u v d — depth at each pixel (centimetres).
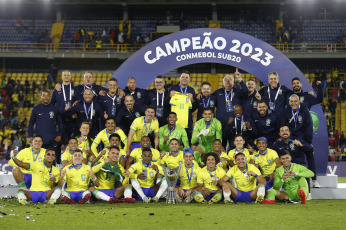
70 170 957
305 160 1080
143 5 3209
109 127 1074
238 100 1205
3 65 3072
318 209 826
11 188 1099
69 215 737
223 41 1305
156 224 646
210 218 702
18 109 2753
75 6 3294
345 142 2473
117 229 606
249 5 3225
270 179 1021
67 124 1177
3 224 641
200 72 3028
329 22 3238
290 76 1266
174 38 1317
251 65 1286
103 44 3014
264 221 672
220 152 1056
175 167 982
